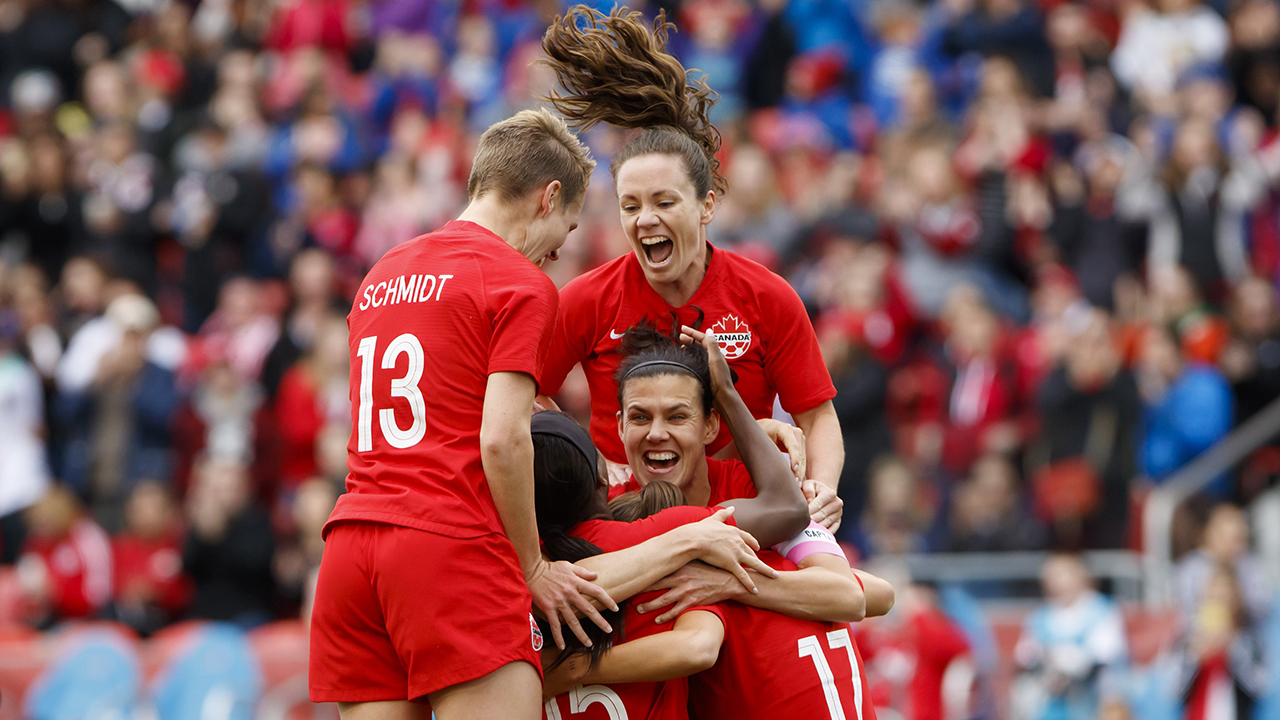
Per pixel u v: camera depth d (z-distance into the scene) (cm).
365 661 1163
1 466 3447
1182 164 3528
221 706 2572
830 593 1237
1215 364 3142
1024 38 4166
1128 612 2692
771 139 4047
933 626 2656
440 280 1186
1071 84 4091
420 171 4056
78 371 3559
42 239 4153
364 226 3975
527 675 1137
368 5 5050
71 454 3466
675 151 1328
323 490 3022
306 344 3550
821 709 1219
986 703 2650
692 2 4606
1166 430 3094
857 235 3447
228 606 3072
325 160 4247
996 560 2819
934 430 3073
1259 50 4262
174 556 3114
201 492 3114
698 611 1194
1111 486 2931
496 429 1130
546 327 1177
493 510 1151
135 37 5006
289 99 4475
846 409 3078
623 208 1342
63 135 4475
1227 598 2609
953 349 3153
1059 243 3519
